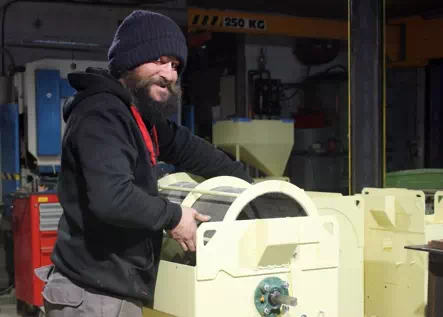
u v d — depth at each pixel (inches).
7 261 248.7
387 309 145.5
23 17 322.7
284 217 86.0
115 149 71.9
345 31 401.1
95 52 337.4
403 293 142.6
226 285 76.7
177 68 82.8
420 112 447.5
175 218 75.0
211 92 404.5
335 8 397.1
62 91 250.5
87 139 72.1
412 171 274.1
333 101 433.7
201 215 78.8
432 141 439.5
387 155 450.9
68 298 75.7
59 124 249.4
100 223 75.2
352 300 131.7
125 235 75.9
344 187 418.6
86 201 75.5
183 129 95.3
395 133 451.5
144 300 78.7
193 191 90.6
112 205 70.1
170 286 79.3
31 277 202.4
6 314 218.7
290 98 434.0
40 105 246.1
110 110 73.7
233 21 370.6
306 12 406.0
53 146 248.2
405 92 449.7
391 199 142.4
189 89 388.8
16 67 268.7
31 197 201.0
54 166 250.8
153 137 85.4
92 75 76.0
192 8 360.5
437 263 99.0
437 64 434.0
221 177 94.1
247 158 263.1
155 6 355.9
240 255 77.4
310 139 415.8
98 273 75.5
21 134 253.8
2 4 317.7
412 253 140.6
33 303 202.1
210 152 97.0
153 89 80.1
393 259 144.0
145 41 77.9
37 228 201.3
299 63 434.9
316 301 83.4
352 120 208.8
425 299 139.1
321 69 442.3
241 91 406.9
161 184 105.2
